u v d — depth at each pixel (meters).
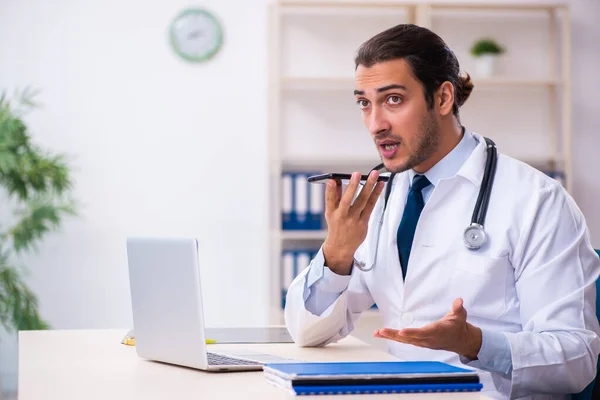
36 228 3.75
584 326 1.56
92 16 4.05
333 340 1.77
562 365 1.49
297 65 4.20
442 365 1.27
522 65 4.32
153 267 1.47
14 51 4.00
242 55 4.16
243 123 4.17
